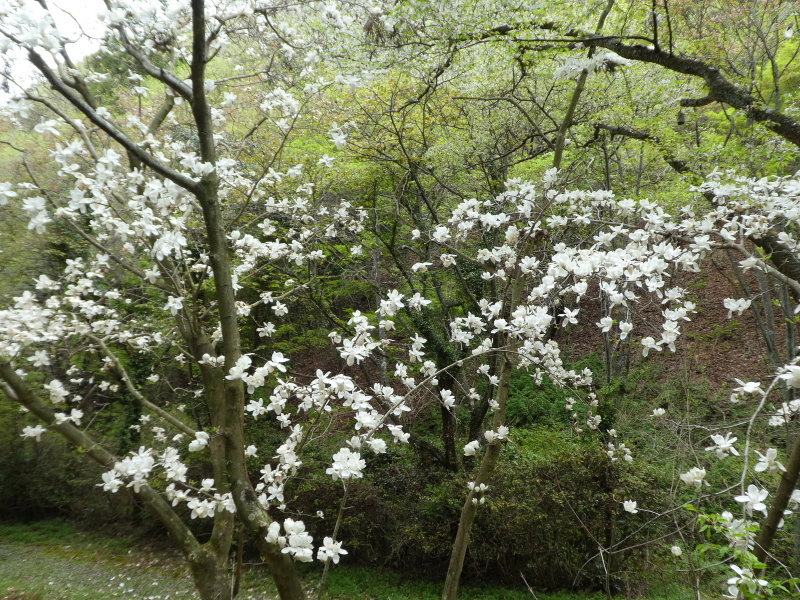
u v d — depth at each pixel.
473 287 8.08
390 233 8.62
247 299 10.05
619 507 6.29
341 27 3.70
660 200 7.14
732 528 1.67
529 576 7.16
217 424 3.54
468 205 3.83
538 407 9.36
